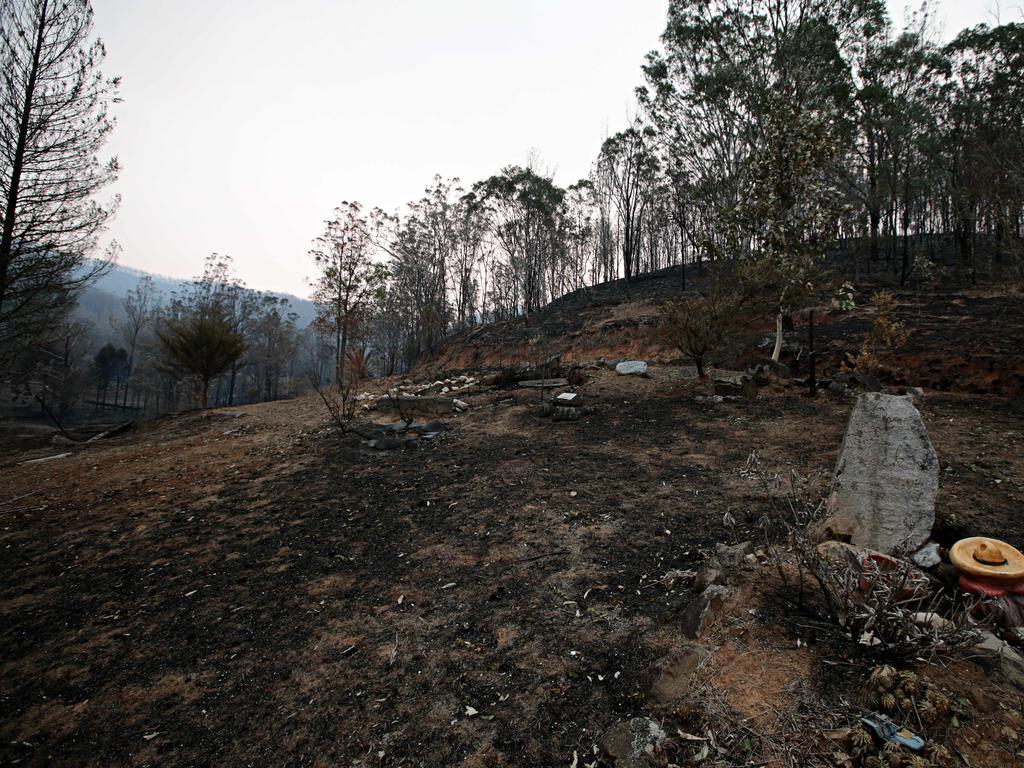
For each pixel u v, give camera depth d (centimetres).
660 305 2092
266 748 226
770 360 1072
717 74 1877
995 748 174
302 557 427
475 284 4081
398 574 383
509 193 3350
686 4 1956
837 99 1736
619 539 405
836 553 304
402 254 3378
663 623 281
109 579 409
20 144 1091
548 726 222
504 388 1216
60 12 1105
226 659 295
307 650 298
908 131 1880
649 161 2973
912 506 328
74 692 274
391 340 3519
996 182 1193
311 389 3055
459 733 224
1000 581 254
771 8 1852
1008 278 1128
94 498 640
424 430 873
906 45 1955
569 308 2823
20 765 225
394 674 269
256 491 615
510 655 274
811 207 1020
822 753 183
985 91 1994
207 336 1809
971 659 214
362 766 211
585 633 286
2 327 1156
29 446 1170
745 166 1105
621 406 948
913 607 255
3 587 404
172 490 648
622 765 195
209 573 409
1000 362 872
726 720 204
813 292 1074
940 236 2564
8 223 1083
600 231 3809
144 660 300
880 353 1018
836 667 220
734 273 1105
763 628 250
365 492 582
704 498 484
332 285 2502
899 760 172
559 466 620
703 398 921
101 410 4709
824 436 664
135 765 222
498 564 383
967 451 577
